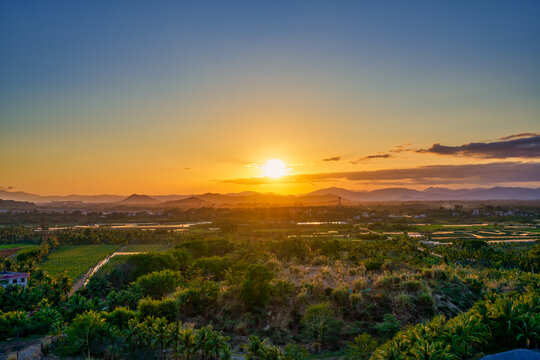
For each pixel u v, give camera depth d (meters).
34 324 68.38
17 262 165.00
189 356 56.50
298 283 92.69
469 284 99.44
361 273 102.75
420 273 102.31
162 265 130.38
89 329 56.25
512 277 117.75
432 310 78.81
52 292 99.06
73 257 194.75
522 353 45.59
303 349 63.50
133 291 95.94
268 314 78.50
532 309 62.78
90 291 108.25
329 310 74.88
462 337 52.31
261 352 56.03
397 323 71.62
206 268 124.56
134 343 57.66
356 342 62.03
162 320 59.34
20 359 52.56
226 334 74.00
